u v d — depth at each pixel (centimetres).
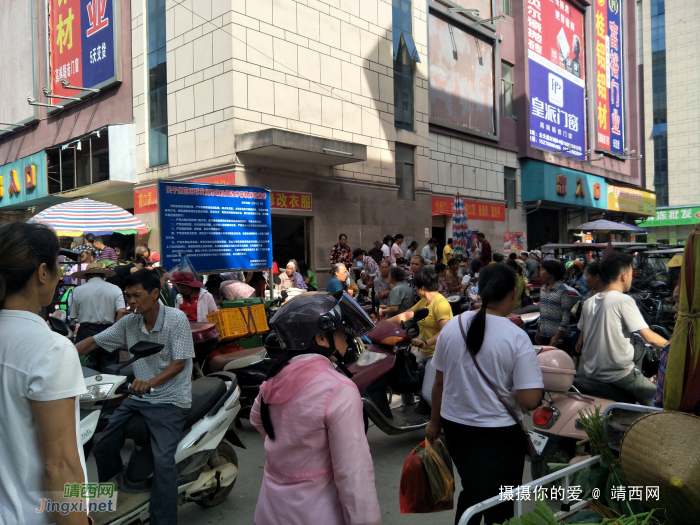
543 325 589
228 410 355
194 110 1236
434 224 1858
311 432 167
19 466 147
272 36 1220
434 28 1794
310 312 181
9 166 1888
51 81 1719
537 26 2286
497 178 2102
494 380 245
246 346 610
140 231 1098
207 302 564
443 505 277
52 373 148
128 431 308
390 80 1544
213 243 792
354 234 1431
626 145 3095
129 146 1416
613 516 225
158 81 1344
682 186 4284
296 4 1273
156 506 289
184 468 330
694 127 4225
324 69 1344
